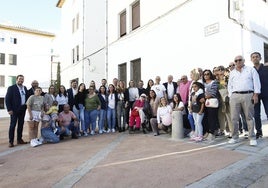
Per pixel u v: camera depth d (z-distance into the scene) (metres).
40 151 6.57
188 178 3.84
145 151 5.73
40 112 7.79
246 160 4.49
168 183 3.69
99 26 19.20
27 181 4.14
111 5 15.24
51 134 7.80
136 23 13.06
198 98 6.52
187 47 9.64
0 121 22.36
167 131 8.13
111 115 9.58
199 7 9.15
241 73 5.56
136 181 3.84
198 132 6.54
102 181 3.92
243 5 8.19
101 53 19.16
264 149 5.12
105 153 5.80
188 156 5.04
